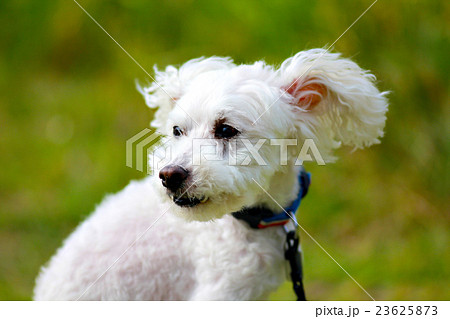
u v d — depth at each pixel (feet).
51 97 18.06
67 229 12.93
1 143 16.33
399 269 10.81
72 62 19.08
